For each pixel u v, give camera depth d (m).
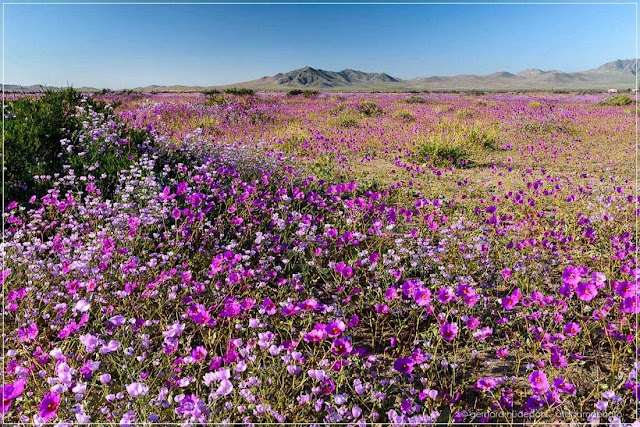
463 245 4.75
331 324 2.69
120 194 5.22
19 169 5.46
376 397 2.57
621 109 24.06
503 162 10.77
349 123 16.78
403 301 3.68
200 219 4.71
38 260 3.86
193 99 21.67
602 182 8.32
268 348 2.67
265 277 4.07
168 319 3.41
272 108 21.20
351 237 4.51
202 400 2.42
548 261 4.84
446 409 2.67
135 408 2.32
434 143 10.56
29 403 2.45
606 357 3.18
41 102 7.18
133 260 3.74
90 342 2.41
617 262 4.57
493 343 3.38
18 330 2.89
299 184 7.21
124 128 7.19
